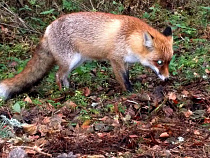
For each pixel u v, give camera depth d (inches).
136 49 117.9
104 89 122.1
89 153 96.9
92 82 125.4
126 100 112.3
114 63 120.6
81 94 117.8
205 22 146.6
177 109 109.3
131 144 98.3
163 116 107.8
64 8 152.1
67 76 124.1
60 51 122.2
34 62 122.8
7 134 101.1
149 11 154.1
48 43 123.1
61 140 99.8
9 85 119.4
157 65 117.3
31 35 144.0
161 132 101.4
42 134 102.0
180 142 99.0
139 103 111.0
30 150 96.7
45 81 128.1
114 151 97.5
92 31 120.1
